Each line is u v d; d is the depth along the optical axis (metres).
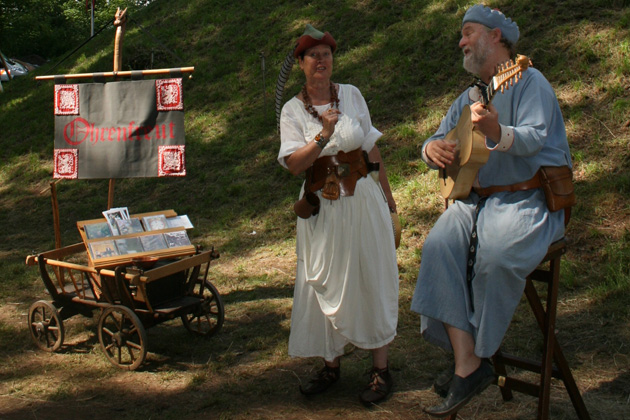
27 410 3.57
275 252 6.32
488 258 2.53
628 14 6.98
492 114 2.42
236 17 12.34
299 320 3.47
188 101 10.32
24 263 6.80
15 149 11.24
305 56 3.31
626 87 6.22
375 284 3.29
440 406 2.55
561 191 2.59
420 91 7.86
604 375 3.40
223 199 7.82
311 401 3.47
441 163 2.78
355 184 3.29
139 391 3.77
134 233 4.39
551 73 6.81
